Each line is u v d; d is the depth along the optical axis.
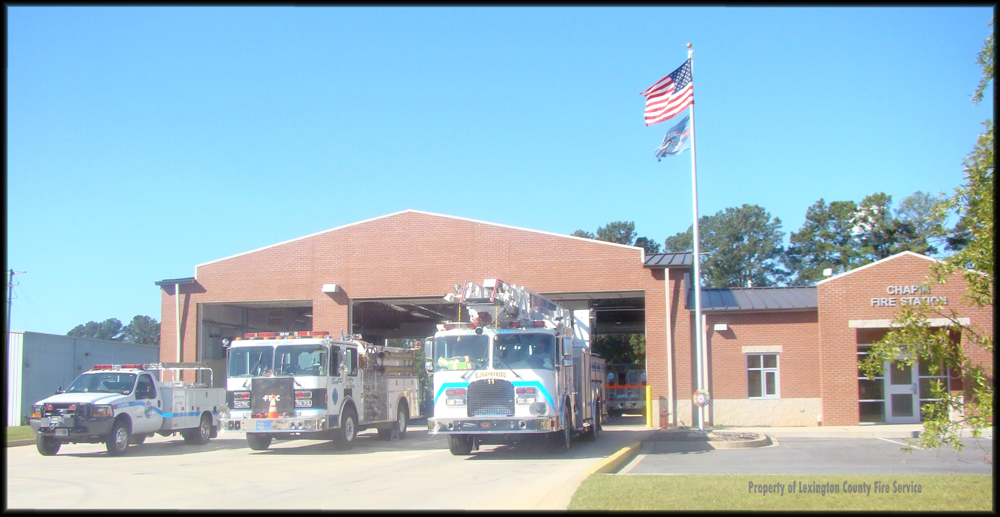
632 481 11.28
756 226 71.94
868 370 10.10
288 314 35.38
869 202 57.41
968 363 9.57
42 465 16.31
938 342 9.65
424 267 27.34
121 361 41.72
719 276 72.19
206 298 28.86
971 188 9.27
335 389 19.08
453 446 17.33
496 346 16.53
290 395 18.38
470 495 11.01
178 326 28.84
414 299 27.84
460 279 27.03
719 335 25.69
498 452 18.12
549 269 26.58
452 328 17.12
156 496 11.38
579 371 19.19
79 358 38.22
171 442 22.36
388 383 22.12
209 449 20.23
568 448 17.62
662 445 19.61
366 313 35.50
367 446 20.75
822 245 60.41
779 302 26.02
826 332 24.30
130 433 18.91
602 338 56.00
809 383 24.91
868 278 24.09
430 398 30.89
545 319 18.34
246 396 18.56
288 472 14.55
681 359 25.62
